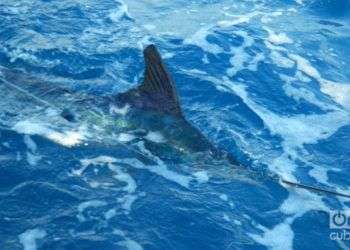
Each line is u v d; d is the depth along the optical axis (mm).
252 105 14102
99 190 10547
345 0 21125
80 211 9984
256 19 19375
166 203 10453
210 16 19078
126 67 14867
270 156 12297
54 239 9297
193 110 13523
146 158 11500
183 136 11680
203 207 10492
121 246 9367
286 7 20781
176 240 9719
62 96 12797
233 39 17438
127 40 16344
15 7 17266
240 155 12148
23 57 14664
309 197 11148
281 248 9867
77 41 15781
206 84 14633
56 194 10297
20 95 12680
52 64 14508
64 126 12000
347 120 14125
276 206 10797
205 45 16750
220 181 11164
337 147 12977
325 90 15453
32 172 10766
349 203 11141
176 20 18375
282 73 15930
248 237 10008
